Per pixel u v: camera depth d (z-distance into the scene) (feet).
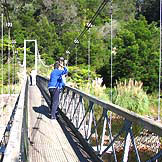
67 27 130.00
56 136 14.89
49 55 116.16
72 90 17.75
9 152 4.55
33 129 16.29
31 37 123.95
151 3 99.81
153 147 17.31
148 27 76.07
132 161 13.97
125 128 8.54
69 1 138.41
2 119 36.06
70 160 11.32
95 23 107.04
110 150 12.52
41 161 11.04
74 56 82.12
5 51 88.58
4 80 69.56
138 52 66.59
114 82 67.46
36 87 50.03
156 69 64.28
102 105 10.83
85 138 13.32
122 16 121.70
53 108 19.13
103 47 94.07
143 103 34.30
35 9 146.72
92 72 69.92
